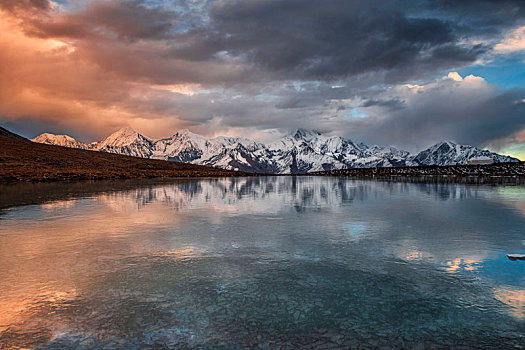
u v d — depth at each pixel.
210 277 6.70
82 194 23.73
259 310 5.29
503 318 5.04
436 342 4.43
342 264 7.48
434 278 6.62
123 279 6.60
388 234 10.51
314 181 48.19
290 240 9.73
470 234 10.48
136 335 4.62
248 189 30.39
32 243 9.40
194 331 4.70
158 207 17.11
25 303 5.55
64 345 4.40
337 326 4.82
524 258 7.84
